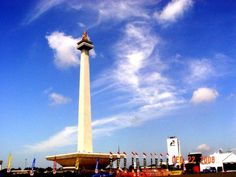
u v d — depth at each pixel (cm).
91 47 13900
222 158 13788
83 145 12594
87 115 13050
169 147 19988
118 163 10750
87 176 9169
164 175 10175
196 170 13162
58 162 13088
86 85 13388
